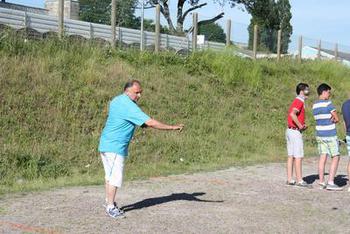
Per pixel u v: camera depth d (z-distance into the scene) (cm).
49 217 719
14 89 1293
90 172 1112
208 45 2181
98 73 1522
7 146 1105
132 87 722
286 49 2762
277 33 2688
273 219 745
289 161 1021
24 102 1268
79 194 883
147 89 1603
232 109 1747
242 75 2020
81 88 1423
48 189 929
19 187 937
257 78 2053
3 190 908
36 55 1481
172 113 1537
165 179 1066
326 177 1144
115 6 1819
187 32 2298
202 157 1335
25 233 638
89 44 1673
